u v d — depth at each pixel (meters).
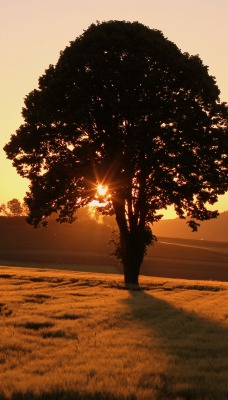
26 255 119.12
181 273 100.56
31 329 20.06
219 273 103.00
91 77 45.44
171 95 46.69
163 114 45.69
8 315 24.00
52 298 32.69
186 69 46.72
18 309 25.92
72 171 46.56
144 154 45.56
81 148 46.38
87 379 12.55
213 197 48.91
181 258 125.00
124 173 45.47
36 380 12.27
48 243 139.00
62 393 11.41
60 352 15.82
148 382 12.40
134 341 17.89
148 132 44.88
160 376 13.09
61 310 25.84
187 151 46.06
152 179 46.81
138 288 44.69
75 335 18.98
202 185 48.09
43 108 47.09
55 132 47.62
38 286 41.34
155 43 46.69
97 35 46.69
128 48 46.53
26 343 17.05
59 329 19.95
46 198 48.16
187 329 21.42
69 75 46.53
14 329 19.86
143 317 24.95
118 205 49.44
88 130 47.22
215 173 47.25
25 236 144.75
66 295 34.69
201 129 46.16
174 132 45.78
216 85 48.09
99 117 45.97
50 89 46.75
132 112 44.59
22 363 14.35
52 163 48.50
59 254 122.69
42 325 21.25
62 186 47.31
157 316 25.53
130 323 22.47
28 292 35.62
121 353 15.80
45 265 101.06
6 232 148.00
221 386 12.27
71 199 47.56
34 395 11.20
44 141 49.00
